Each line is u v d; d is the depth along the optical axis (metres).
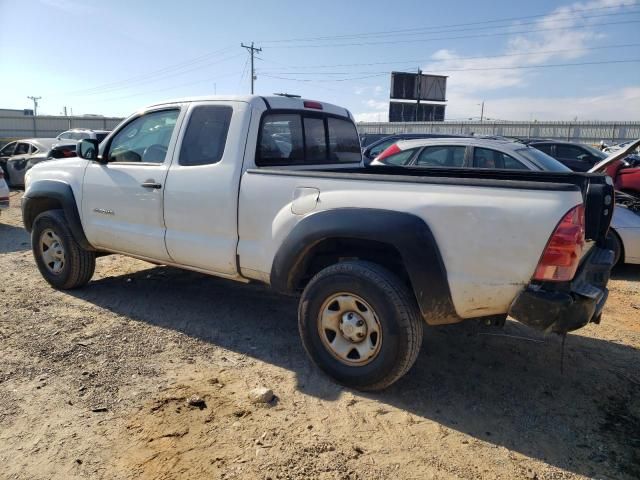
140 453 2.81
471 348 4.27
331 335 3.57
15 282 5.79
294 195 3.67
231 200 3.99
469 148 7.90
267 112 4.16
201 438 2.95
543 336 4.54
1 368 3.73
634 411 3.37
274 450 2.86
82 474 2.65
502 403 3.43
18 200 12.20
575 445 2.99
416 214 3.19
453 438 3.02
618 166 9.71
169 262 4.58
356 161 5.40
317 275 3.54
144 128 4.73
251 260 3.96
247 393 3.45
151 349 4.10
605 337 4.59
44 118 46.22
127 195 4.67
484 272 3.05
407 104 55.34
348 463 2.77
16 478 2.62
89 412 3.19
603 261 3.54
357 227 3.29
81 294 5.38
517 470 2.75
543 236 2.89
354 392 3.50
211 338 4.34
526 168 7.35
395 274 3.42
